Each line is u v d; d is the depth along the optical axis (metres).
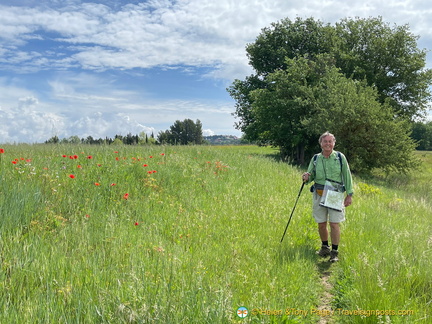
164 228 6.14
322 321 3.77
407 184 24.94
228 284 3.93
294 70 28.36
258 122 32.06
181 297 3.29
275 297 3.84
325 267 5.54
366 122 24.09
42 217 5.32
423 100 33.16
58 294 3.26
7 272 3.53
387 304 3.57
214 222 6.77
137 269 3.83
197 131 95.12
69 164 8.91
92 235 4.98
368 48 32.72
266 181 11.87
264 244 5.86
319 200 5.95
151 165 10.03
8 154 9.24
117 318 2.97
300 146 31.83
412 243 5.79
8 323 2.77
